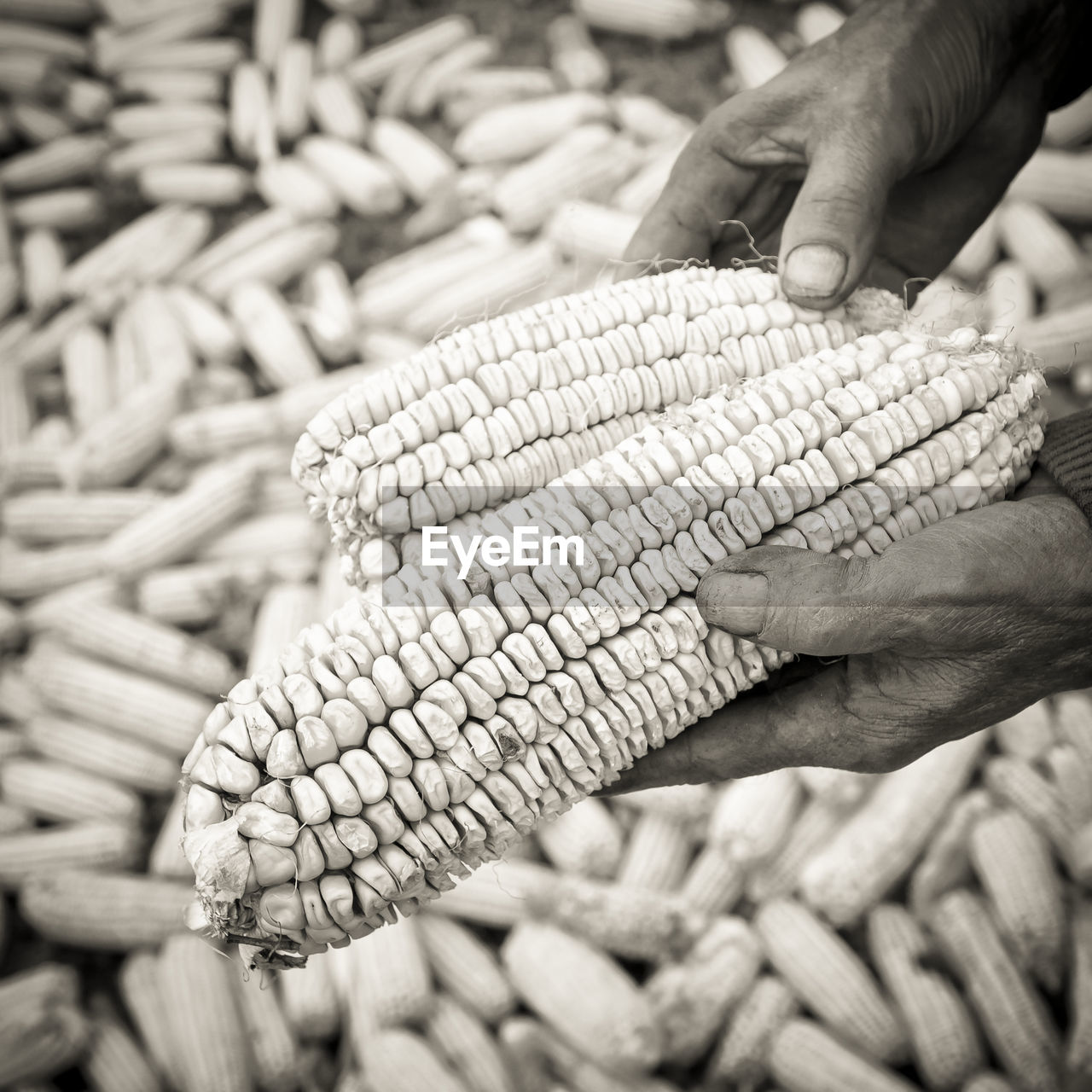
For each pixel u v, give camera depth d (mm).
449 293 958
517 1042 678
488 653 400
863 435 426
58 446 937
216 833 382
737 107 509
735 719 456
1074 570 416
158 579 863
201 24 1139
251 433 918
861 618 407
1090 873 693
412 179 1033
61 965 725
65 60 1112
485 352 448
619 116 1068
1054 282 948
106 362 985
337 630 406
